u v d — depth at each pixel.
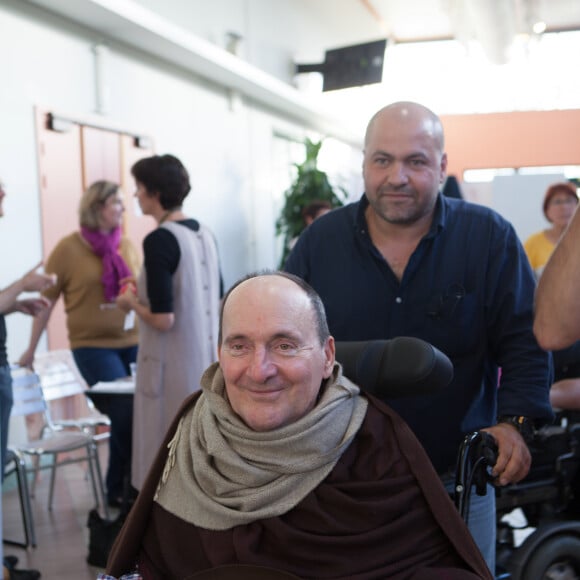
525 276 1.65
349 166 11.50
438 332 1.64
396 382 1.33
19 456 3.32
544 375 1.60
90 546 2.92
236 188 7.49
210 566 1.11
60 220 4.68
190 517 1.14
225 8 7.23
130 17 4.84
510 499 2.06
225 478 1.12
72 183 4.80
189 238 2.76
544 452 2.09
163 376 2.73
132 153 5.52
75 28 4.86
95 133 5.06
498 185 8.80
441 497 1.16
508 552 2.16
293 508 1.11
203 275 2.80
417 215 1.58
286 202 8.26
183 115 6.39
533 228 8.74
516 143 10.03
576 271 1.35
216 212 7.07
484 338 1.67
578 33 10.29
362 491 1.13
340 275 1.71
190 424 1.22
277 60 8.53
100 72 5.07
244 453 1.12
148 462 2.74
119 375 3.66
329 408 1.13
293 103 8.20
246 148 7.73
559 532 1.99
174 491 1.18
